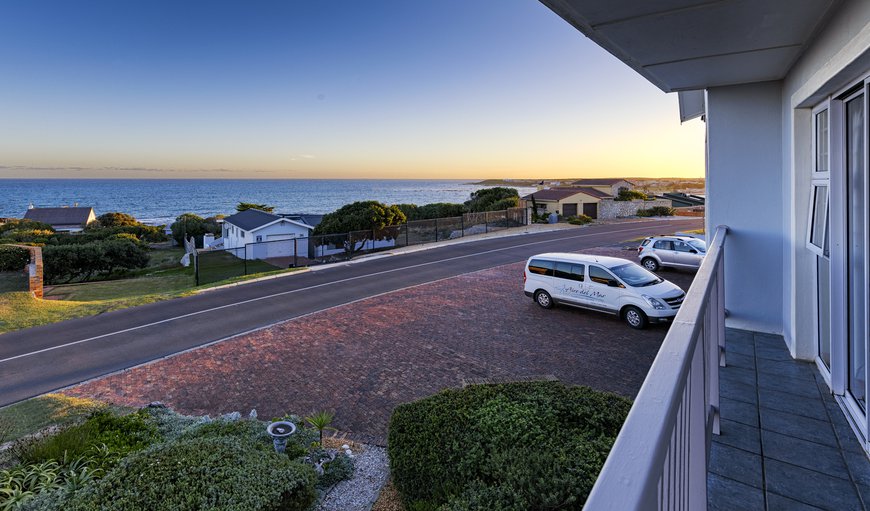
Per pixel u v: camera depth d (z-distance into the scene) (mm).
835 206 3062
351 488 5320
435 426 4902
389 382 8641
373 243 30797
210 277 23859
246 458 4504
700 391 1696
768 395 3234
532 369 8922
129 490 3900
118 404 8078
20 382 9328
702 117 7352
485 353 9891
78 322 13625
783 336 4488
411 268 21156
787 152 4176
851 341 2979
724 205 4781
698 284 1996
